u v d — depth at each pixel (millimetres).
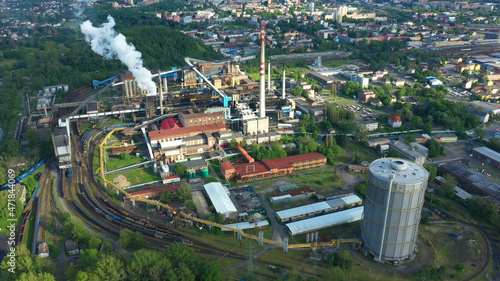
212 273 162375
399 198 165875
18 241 195375
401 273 174875
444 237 199625
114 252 185125
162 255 169750
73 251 186500
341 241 191000
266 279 171125
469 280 170125
